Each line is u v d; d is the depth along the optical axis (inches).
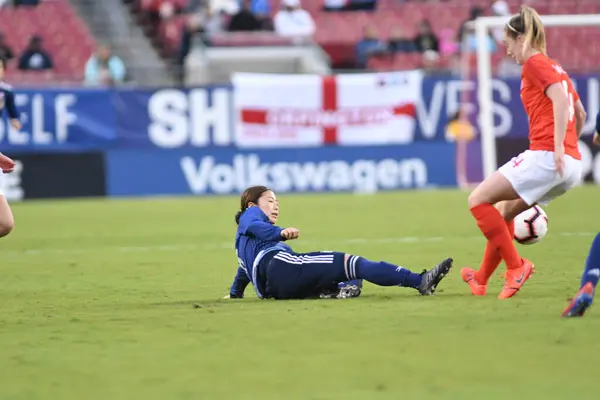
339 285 1152.2
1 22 3956.7
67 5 4030.5
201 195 3161.9
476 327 937.5
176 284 1379.2
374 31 3843.5
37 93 3083.2
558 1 4082.2
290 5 3969.0
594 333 896.9
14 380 772.6
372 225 2223.2
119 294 1285.7
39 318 1076.5
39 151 3090.6
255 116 3164.4
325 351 849.5
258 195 1184.2
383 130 3208.7
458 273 1407.5
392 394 705.6
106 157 3127.5
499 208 1174.3
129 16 4133.9
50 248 1934.1
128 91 3132.4
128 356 850.1
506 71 3442.4
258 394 713.0
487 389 713.6
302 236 2026.3
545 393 700.0
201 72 3730.3
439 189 3211.1
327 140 3196.4
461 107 3218.5
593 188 3125.0
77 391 734.5
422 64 3796.8
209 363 815.7
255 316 1031.0
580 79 3206.2
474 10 3836.1
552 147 1092.5
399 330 932.6
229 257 1715.1
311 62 3880.4
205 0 4033.0
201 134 3157.0
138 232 2199.8
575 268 1438.2
